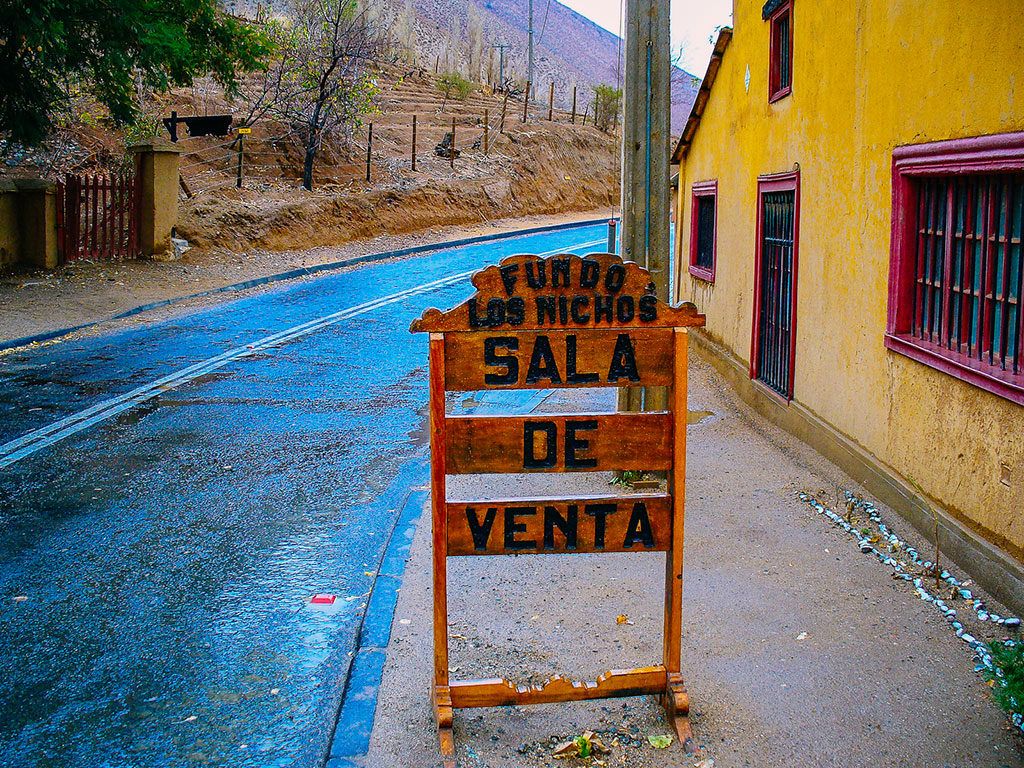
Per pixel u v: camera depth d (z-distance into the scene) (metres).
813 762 4.10
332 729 4.53
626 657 5.01
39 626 5.62
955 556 5.97
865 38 7.53
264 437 9.55
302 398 11.09
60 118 25.00
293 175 29.52
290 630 5.59
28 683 5.00
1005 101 5.43
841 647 5.08
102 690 4.93
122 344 14.16
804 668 4.87
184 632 5.56
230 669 5.14
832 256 8.29
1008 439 5.43
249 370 12.47
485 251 27.09
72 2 16.28
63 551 6.72
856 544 6.51
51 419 10.11
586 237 31.33
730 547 6.50
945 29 6.17
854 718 4.42
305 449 9.18
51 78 17.69
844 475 7.83
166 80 19.50
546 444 4.28
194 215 23.25
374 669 4.96
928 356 6.33
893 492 6.89
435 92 46.22
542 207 38.16
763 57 10.55
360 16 31.72
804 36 9.06
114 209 20.67
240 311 17.06
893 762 4.09
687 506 7.32
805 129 9.02
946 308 6.35
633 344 4.28
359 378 12.09
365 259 24.42
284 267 22.08
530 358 4.24
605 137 48.03
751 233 10.98
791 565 6.18
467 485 8.05
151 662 5.21
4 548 6.76
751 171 11.05
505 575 6.14
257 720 4.65
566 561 6.37
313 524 7.28
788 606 5.59
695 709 4.50
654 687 4.39
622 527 4.34
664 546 4.36
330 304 17.80
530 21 53.28
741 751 4.18
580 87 88.25
